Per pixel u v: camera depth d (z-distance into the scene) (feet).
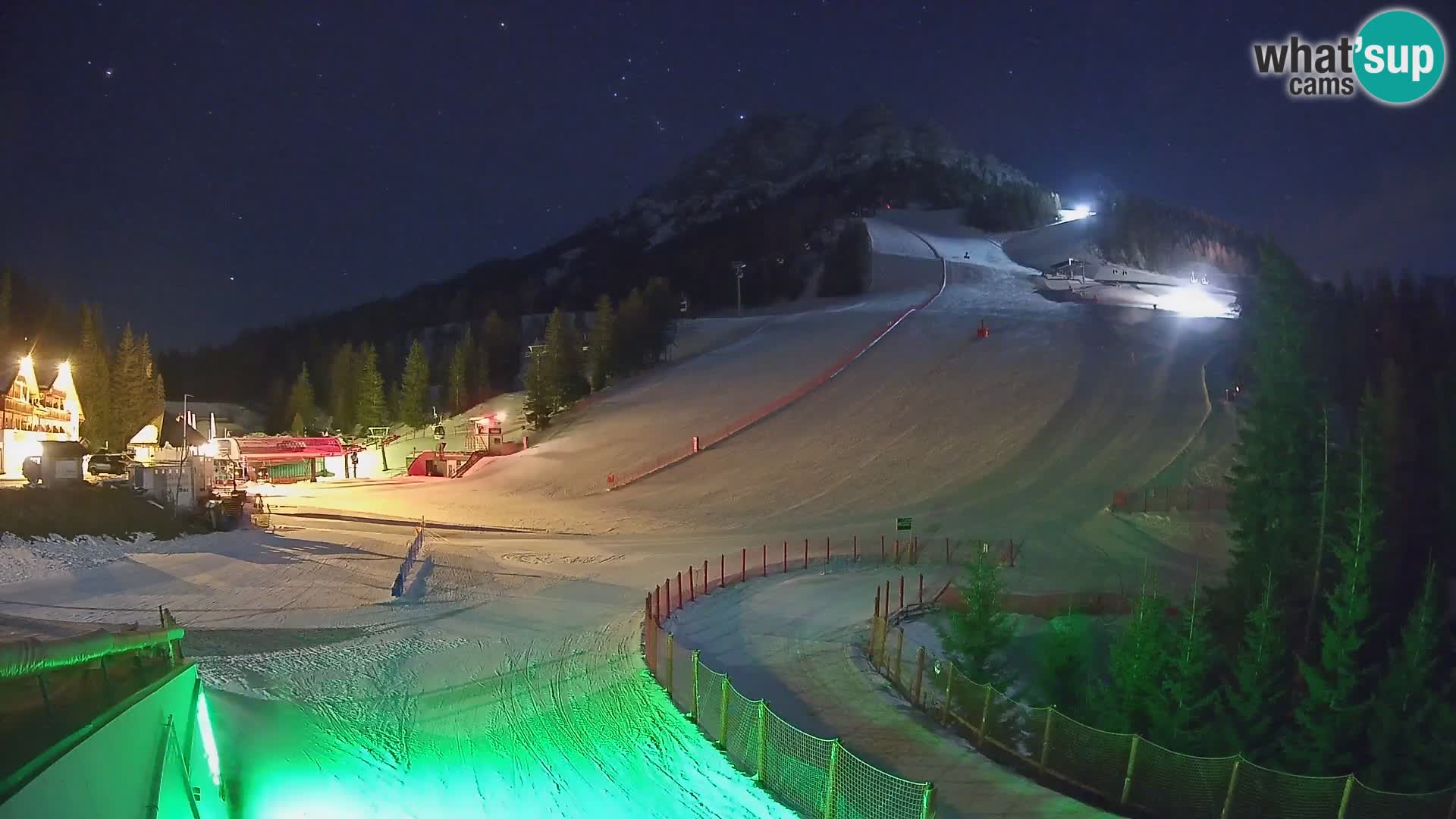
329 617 85.61
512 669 68.74
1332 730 58.95
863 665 71.00
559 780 46.14
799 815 42.19
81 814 24.13
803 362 272.51
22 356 173.17
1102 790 47.83
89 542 102.89
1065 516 144.56
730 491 176.14
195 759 36.94
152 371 274.36
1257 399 87.10
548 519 158.61
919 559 121.19
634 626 83.76
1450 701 62.75
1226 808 43.70
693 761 48.60
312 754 48.80
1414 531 89.40
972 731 55.16
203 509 125.80
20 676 25.45
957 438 193.16
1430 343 152.97
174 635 39.34
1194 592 67.26
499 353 362.94
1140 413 195.21
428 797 43.91
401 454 268.62
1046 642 71.72
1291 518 80.59
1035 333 269.23
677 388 270.67
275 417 355.56
